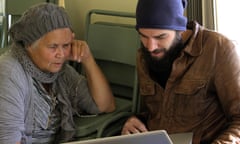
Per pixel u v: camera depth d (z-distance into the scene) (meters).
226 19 1.67
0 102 1.26
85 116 1.65
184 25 1.33
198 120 1.42
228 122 1.41
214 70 1.36
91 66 1.61
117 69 1.92
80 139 1.51
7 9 2.26
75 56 1.51
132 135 0.82
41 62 1.37
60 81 1.51
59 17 1.35
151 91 1.50
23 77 1.34
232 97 1.34
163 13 1.27
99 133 1.51
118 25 1.88
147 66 1.51
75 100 1.61
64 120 1.49
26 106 1.35
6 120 1.25
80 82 1.62
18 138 1.28
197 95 1.39
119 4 2.05
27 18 1.35
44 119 1.41
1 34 2.29
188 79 1.39
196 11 1.64
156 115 1.52
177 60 1.38
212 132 1.42
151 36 1.29
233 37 1.68
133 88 1.82
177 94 1.42
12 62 1.34
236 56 1.35
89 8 2.18
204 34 1.41
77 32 2.27
